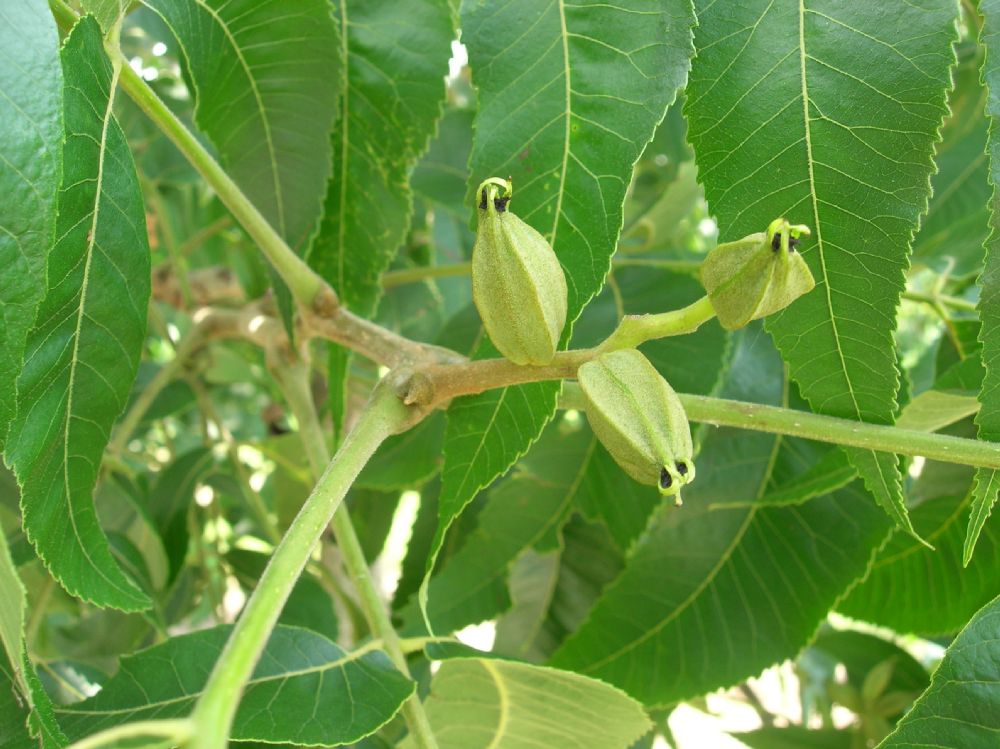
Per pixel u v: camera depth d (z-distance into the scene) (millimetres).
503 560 334
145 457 421
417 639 208
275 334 278
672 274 307
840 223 180
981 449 174
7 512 286
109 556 174
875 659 390
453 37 253
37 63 134
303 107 235
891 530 277
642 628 287
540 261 166
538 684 209
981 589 286
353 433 178
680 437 161
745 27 183
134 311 167
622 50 183
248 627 126
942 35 174
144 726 104
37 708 145
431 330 468
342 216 268
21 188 132
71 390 162
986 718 169
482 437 195
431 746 194
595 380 165
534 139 185
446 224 465
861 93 178
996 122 170
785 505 287
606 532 364
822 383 184
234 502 473
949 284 366
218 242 537
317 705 186
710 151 184
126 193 165
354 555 217
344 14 250
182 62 248
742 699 417
